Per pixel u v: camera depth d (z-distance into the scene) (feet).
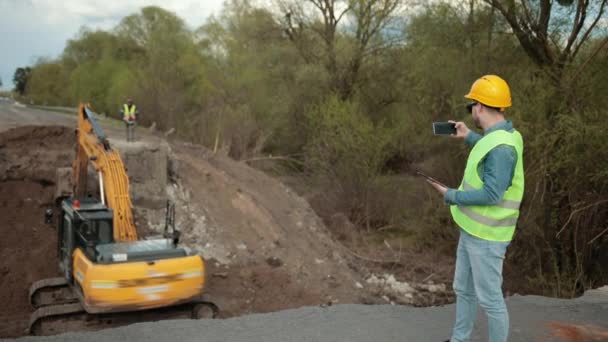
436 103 77.25
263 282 59.88
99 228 41.83
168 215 43.55
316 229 76.69
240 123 110.63
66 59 208.03
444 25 71.41
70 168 65.46
